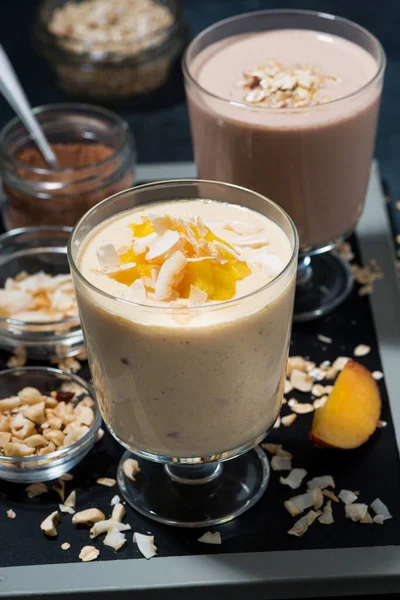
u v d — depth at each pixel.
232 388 0.53
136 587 0.55
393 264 0.72
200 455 0.55
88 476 0.60
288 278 0.52
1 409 0.62
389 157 0.81
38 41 0.88
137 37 0.88
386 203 0.77
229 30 0.69
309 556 0.56
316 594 0.55
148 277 0.52
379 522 0.57
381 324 0.68
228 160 0.65
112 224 0.56
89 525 0.58
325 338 0.67
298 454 0.61
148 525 0.58
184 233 0.53
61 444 0.60
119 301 0.51
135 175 0.79
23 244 0.72
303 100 0.64
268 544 0.57
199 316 0.51
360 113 0.63
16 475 0.59
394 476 0.59
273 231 0.55
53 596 0.55
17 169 0.72
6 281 0.70
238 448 0.56
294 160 0.64
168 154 0.83
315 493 0.58
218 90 0.66
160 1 0.92
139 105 0.88
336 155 0.64
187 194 0.57
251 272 0.53
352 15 0.94
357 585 0.55
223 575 0.55
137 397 0.53
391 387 0.63
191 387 0.52
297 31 0.70
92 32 0.88
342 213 0.67
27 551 0.56
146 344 0.51
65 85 0.89
